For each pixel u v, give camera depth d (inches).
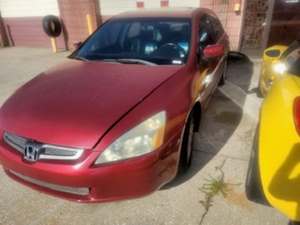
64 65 113.8
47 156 71.0
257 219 80.2
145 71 98.7
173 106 81.3
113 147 68.9
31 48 399.2
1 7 405.7
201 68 111.0
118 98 80.4
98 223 81.6
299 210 60.2
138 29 123.1
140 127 71.9
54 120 74.0
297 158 57.8
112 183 70.8
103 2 324.8
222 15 268.4
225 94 177.9
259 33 264.5
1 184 99.7
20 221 83.2
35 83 99.2
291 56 100.6
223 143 121.4
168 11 136.2
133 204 87.8
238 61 254.8
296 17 249.1
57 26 349.4
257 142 77.3
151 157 71.5
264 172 64.5
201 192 91.8
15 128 76.5
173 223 80.2
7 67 289.3
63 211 86.3
